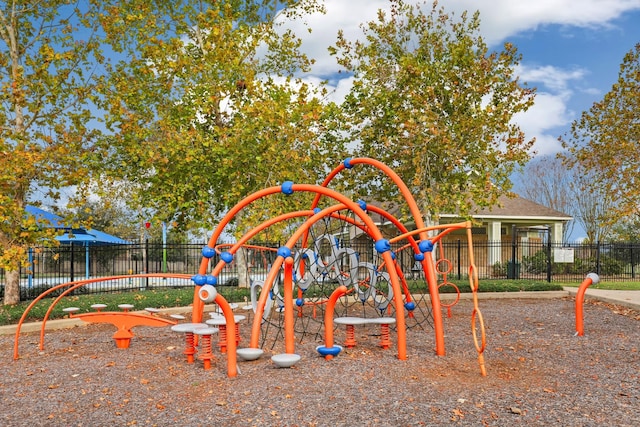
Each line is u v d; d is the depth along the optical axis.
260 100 16.06
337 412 5.14
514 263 22.80
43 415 5.27
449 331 10.00
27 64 13.76
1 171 12.35
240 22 18.89
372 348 8.23
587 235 41.47
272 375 6.53
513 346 8.49
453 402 5.44
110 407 5.47
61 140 14.23
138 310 12.82
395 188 20.34
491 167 18.03
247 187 17.19
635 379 6.44
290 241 7.67
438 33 20.20
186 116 16.80
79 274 29.31
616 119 22.66
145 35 16.31
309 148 16.28
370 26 20.52
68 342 9.34
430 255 7.93
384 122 19.47
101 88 15.23
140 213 17.95
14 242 13.57
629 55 22.62
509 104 18.86
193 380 6.43
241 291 16.11
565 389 5.97
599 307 13.66
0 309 12.84
